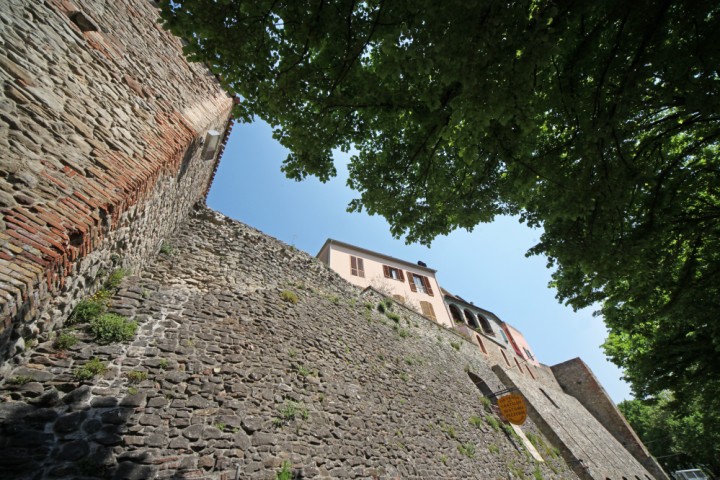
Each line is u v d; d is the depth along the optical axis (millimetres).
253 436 5344
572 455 15461
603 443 21531
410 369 11383
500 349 22547
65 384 4180
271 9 3789
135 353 5156
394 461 7410
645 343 11953
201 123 6941
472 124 4230
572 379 30578
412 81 4621
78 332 4758
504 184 6086
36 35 3721
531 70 3531
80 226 3598
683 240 6656
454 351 16031
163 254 7430
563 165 5281
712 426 13383
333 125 5023
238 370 6168
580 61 4480
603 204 4977
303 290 10141
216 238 9078
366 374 9242
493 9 3168
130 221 5039
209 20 3742
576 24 4129
